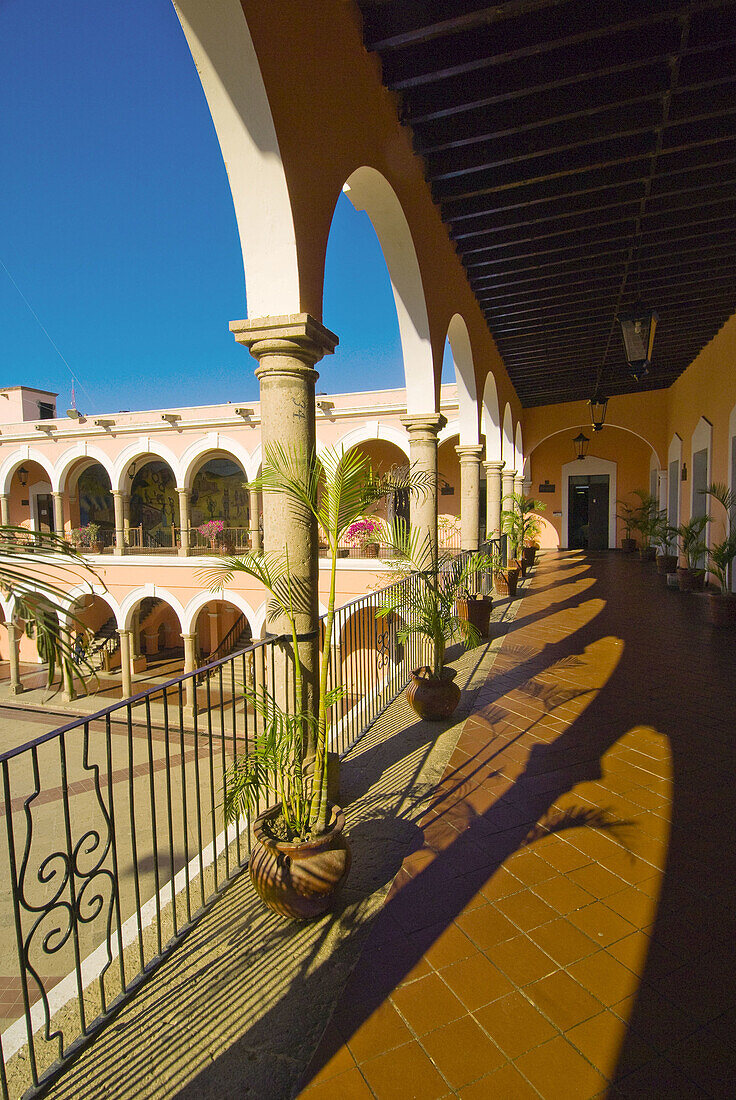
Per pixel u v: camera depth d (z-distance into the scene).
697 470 12.03
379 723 4.69
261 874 2.40
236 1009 2.05
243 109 2.54
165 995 2.13
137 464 18.84
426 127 4.39
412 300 5.08
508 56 3.51
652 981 2.08
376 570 14.30
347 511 2.67
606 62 3.64
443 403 16.80
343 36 3.25
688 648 6.78
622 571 14.33
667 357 11.83
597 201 5.40
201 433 17.52
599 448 20.23
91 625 19.33
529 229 5.93
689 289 7.93
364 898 2.58
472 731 4.42
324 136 3.04
